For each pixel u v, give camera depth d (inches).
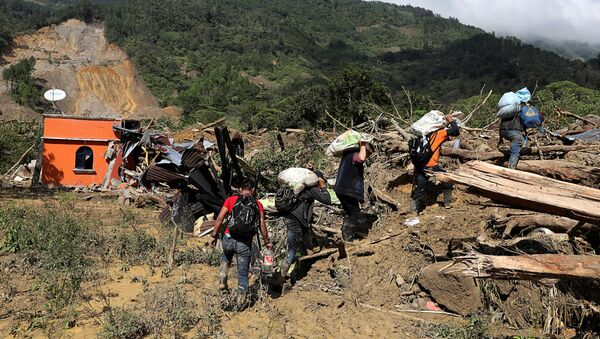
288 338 202.8
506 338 199.6
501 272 184.5
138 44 6254.9
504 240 250.2
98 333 203.2
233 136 454.0
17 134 987.9
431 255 254.2
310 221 262.2
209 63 6397.6
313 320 219.8
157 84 5359.3
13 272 287.6
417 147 294.4
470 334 197.9
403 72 7559.1
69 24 6117.1
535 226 250.8
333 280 255.4
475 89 5698.8
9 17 6491.1
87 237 350.3
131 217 459.8
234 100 4936.0
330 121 1128.8
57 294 235.9
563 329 201.0
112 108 4431.6
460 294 221.5
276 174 408.2
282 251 284.8
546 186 204.5
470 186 215.8
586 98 956.0
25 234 340.5
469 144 423.2
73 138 716.0
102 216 474.3
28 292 259.4
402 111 821.9
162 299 234.4
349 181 277.1
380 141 419.8
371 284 245.8
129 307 234.8
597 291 203.0
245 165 366.3
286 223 254.7
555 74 5733.3
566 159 346.3
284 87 5698.8
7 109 3326.8
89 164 733.3
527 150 356.8
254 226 228.5
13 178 796.6
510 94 330.0
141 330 208.7
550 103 682.2
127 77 5128.0
